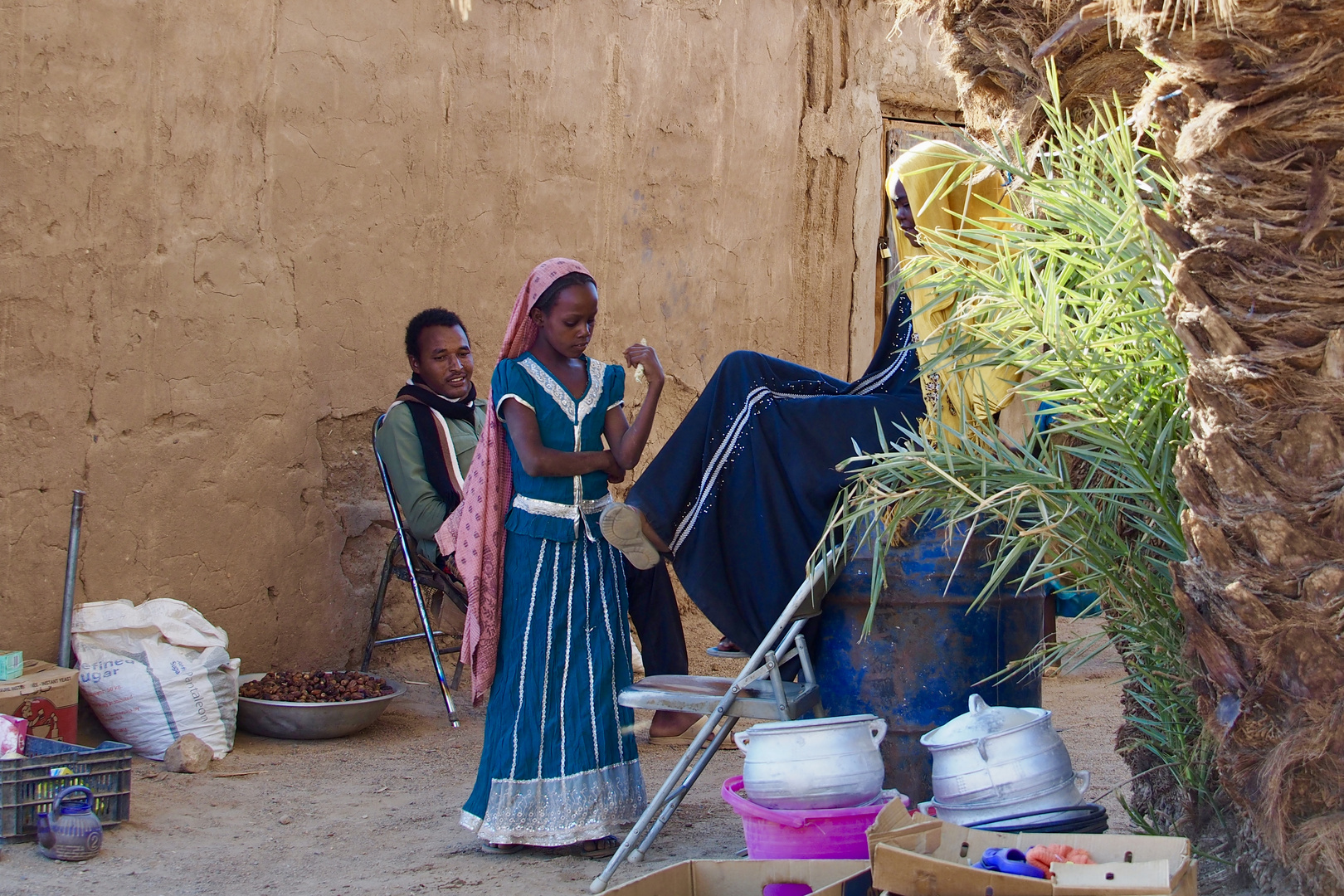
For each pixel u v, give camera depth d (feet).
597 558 13.01
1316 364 8.77
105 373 16.99
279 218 18.78
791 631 11.91
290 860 12.42
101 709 16.08
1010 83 12.31
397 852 12.76
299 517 19.10
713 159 24.43
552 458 12.59
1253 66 8.54
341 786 15.21
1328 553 8.86
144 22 17.25
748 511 12.44
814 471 12.26
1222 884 10.49
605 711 12.85
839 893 9.06
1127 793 14.39
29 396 16.30
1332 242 8.72
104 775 13.28
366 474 19.97
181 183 17.70
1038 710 10.63
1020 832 9.80
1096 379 10.90
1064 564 11.09
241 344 18.38
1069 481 11.27
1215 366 9.00
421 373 19.16
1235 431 9.00
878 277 27.89
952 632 12.18
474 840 13.23
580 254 22.54
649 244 23.56
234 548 18.35
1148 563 11.05
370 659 19.57
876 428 12.55
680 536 12.41
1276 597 9.00
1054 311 10.82
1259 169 8.68
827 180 26.53
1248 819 10.04
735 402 12.64
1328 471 8.79
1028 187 11.11
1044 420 12.39
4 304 16.07
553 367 13.08
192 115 17.76
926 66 27.99
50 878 11.69
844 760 10.46
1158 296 10.27
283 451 18.89
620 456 13.17
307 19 18.99
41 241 16.38
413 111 20.27
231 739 16.60
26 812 12.78
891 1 13.69
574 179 22.38
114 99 16.98
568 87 22.21
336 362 19.52
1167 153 9.59
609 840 13.00
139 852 12.53
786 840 10.36
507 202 21.52
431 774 15.84
